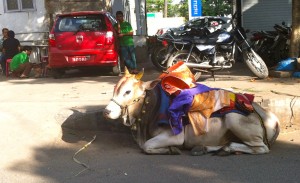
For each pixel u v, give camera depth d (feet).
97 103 20.84
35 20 47.42
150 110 16.10
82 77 32.76
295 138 17.78
